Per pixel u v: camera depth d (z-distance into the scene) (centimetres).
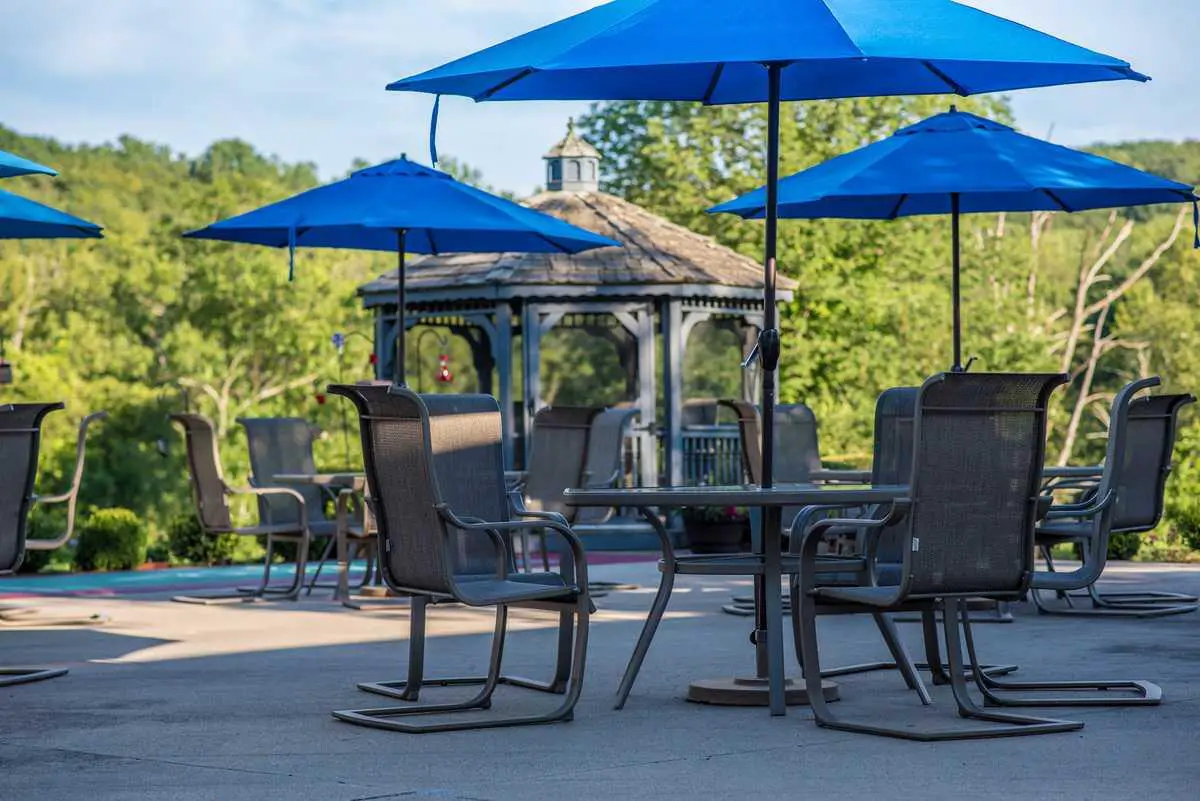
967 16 592
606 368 1902
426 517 569
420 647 624
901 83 742
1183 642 805
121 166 6938
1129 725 553
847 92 750
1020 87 724
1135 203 1016
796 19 564
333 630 911
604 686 671
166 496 4450
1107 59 580
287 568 1493
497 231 1173
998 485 540
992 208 1048
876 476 757
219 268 4944
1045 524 912
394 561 594
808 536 564
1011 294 3622
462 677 689
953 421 533
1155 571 1270
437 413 649
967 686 656
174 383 4800
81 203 6519
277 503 1188
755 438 1174
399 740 540
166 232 5103
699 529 1639
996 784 452
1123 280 5134
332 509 1557
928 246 3098
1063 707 596
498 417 666
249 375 5038
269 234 1156
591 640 845
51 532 1460
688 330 1777
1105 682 638
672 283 1736
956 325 990
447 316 1805
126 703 629
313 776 476
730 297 1805
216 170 7294
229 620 980
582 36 588
